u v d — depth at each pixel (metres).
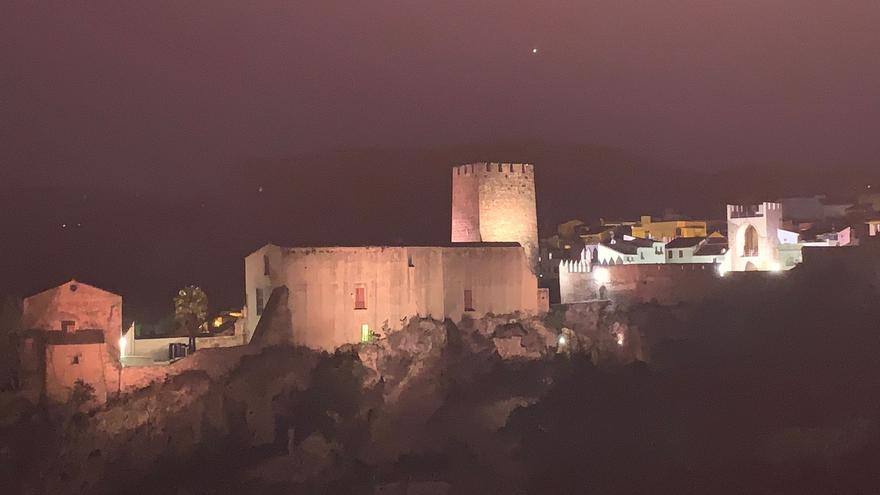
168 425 66.75
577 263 90.38
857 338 80.31
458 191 85.81
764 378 79.00
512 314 78.56
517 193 84.94
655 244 105.56
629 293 83.00
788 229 98.94
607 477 72.00
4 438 63.25
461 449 72.56
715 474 72.31
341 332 72.12
